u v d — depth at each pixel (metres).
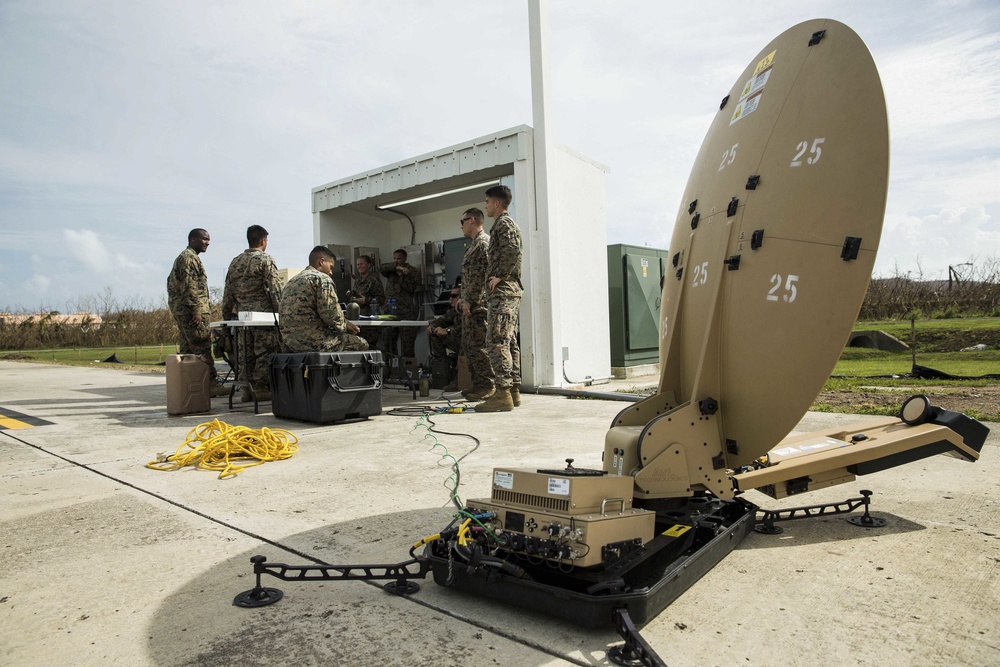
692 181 2.46
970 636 1.54
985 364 7.48
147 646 1.58
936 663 1.42
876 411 4.55
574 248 7.64
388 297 8.81
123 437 4.54
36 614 1.77
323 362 4.81
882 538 2.22
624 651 1.45
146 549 2.26
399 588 1.88
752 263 1.98
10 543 2.34
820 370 1.81
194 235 6.96
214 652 1.55
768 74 2.13
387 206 9.33
